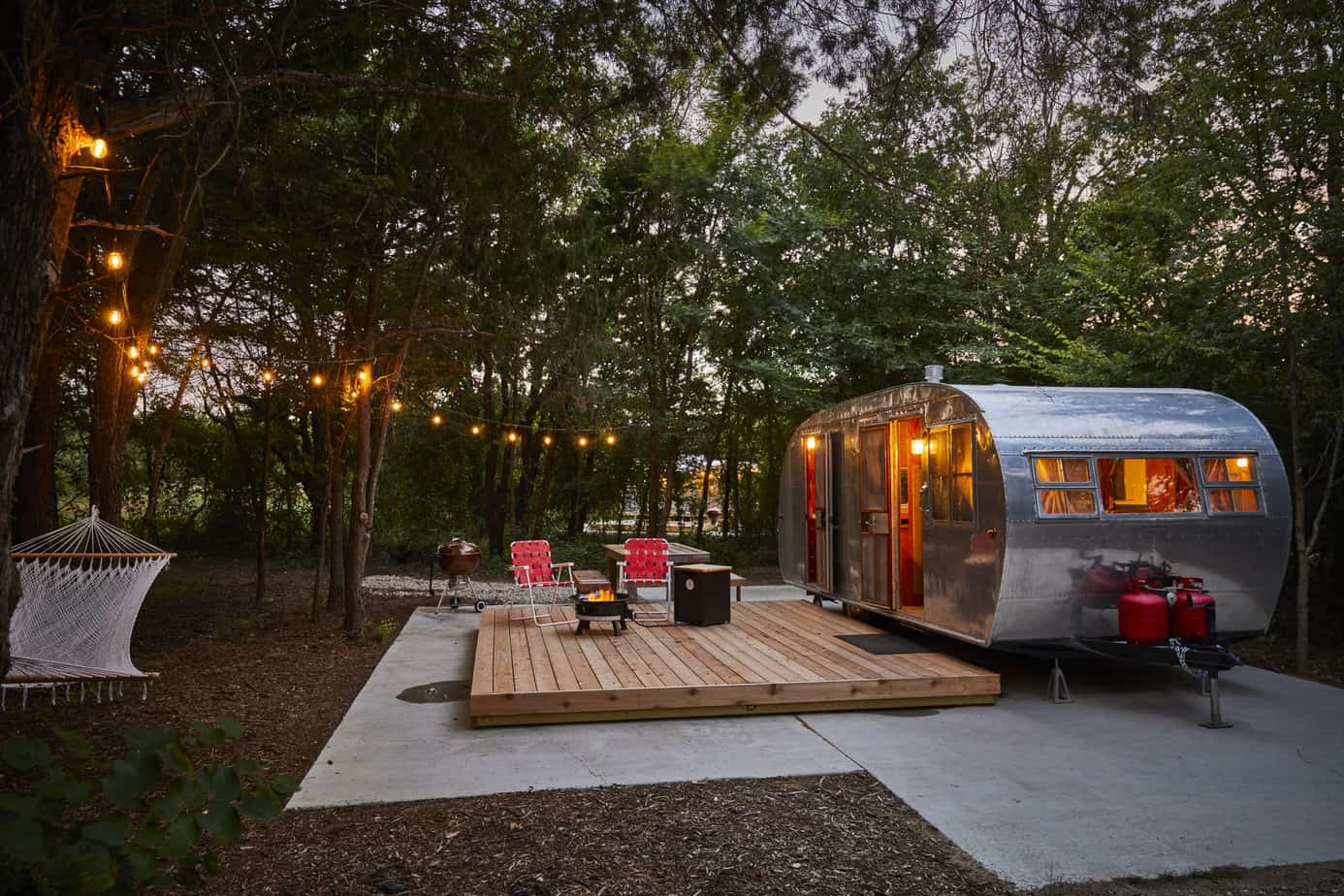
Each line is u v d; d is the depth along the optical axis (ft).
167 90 17.65
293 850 12.13
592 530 70.90
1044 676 24.14
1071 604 21.35
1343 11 22.95
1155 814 13.73
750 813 13.62
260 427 56.75
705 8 17.92
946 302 50.75
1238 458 22.53
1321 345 25.39
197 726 7.26
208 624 33.22
